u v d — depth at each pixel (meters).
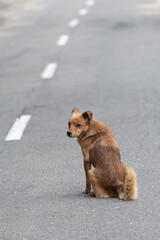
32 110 17.88
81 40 30.11
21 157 13.27
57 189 10.95
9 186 11.31
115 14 38.41
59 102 18.58
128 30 31.92
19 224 9.31
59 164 12.51
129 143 13.77
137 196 10.17
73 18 38.31
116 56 25.50
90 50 27.34
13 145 14.34
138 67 23.03
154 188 10.62
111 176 10.02
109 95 18.97
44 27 35.75
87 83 21.03
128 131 14.80
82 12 40.84
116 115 16.42
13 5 49.62
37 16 41.31
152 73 21.81
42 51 28.20
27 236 8.83
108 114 16.59
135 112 16.64
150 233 8.66
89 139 10.50
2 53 28.50
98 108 17.38
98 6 43.69
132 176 9.88
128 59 24.67
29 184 11.34
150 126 15.15
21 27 36.59
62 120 16.41
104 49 27.28
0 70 24.66
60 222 9.26
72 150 13.51
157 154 12.77
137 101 17.92
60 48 28.53
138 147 13.40
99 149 10.23
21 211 9.89
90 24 35.12
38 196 10.61
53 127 15.74
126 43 28.30
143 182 10.98
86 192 10.64
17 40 31.92
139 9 40.06
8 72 24.12
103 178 10.05
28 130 15.65
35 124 16.22
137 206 9.71
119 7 41.88
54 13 42.00
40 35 32.91
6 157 13.38
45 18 39.84
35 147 13.99
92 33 31.88
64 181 11.38
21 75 23.39
